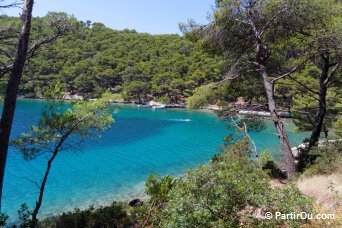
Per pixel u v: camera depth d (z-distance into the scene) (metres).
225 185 5.92
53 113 11.02
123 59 137.25
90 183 21.70
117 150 33.19
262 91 19.16
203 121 61.31
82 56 140.62
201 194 5.90
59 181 22.00
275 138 41.22
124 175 23.89
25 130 43.09
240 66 18.41
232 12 16.11
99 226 10.37
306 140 19.70
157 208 9.46
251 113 19.36
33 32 13.28
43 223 10.48
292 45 17.92
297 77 24.83
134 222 10.10
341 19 15.75
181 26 18.06
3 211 16.31
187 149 34.47
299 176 15.05
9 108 8.28
